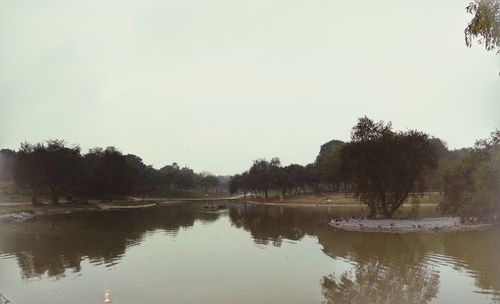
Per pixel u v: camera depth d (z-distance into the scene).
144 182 190.38
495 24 13.67
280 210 110.69
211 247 41.06
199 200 194.38
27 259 34.41
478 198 52.53
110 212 102.50
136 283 25.81
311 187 195.00
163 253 37.41
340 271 28.67
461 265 29.20
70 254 37.00
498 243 38.94
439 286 23.69
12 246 41.91
